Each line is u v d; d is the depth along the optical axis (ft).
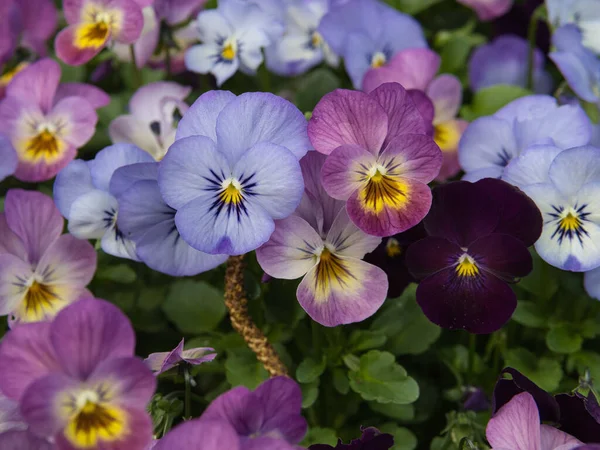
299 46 1.85
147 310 1.61
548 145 1.39
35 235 1.41
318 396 1.52
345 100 1.29
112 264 1.61
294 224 1.31
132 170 1.37
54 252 1.42
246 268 1.48
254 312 1.54
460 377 1.54
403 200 1.29
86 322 1.16
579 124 1.51
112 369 1.15
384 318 1.53
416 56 1.65
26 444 1.19
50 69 1.58
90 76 1.96
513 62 1.93
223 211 1.29
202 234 1.29
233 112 1.30
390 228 1.28
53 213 1.42
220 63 1.69
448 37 1.97
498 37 1.95
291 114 1.31
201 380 1.57
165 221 1.35
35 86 1.59
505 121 1.52
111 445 1.16
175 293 1.58
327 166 1.28
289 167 1.27
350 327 1.55
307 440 1.45
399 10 1.98
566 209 1.37
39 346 1.17
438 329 1.53
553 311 1.59
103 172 1.45
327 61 1.88
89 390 1.16
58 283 1.43
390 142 1.29
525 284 1.56
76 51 1.62
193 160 1.29
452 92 1.67
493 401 1.30
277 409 1.21
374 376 1.46
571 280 1.59
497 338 1.55
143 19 1.62
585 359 1.52
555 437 1.24
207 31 1.70
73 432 1.16
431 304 1.35
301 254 1.32
